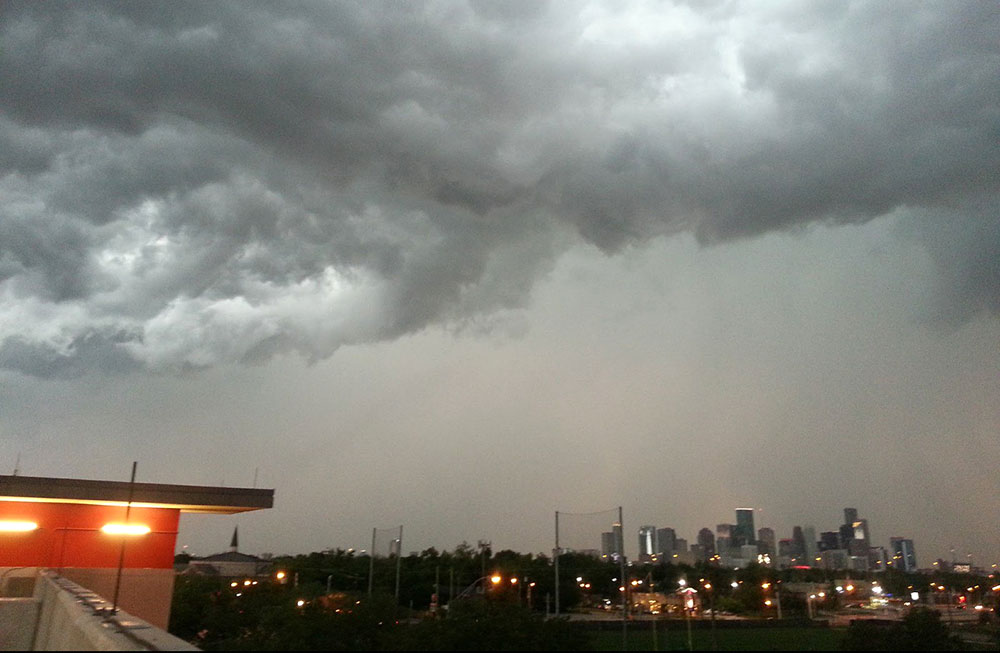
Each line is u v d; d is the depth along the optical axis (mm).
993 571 146625
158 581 39969
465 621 22984
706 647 31391
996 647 29438
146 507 40625
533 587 73938
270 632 25734
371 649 22141
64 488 37938
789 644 32125
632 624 42625
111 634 14516
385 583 83062
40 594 33750
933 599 108188
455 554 98062
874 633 27062
